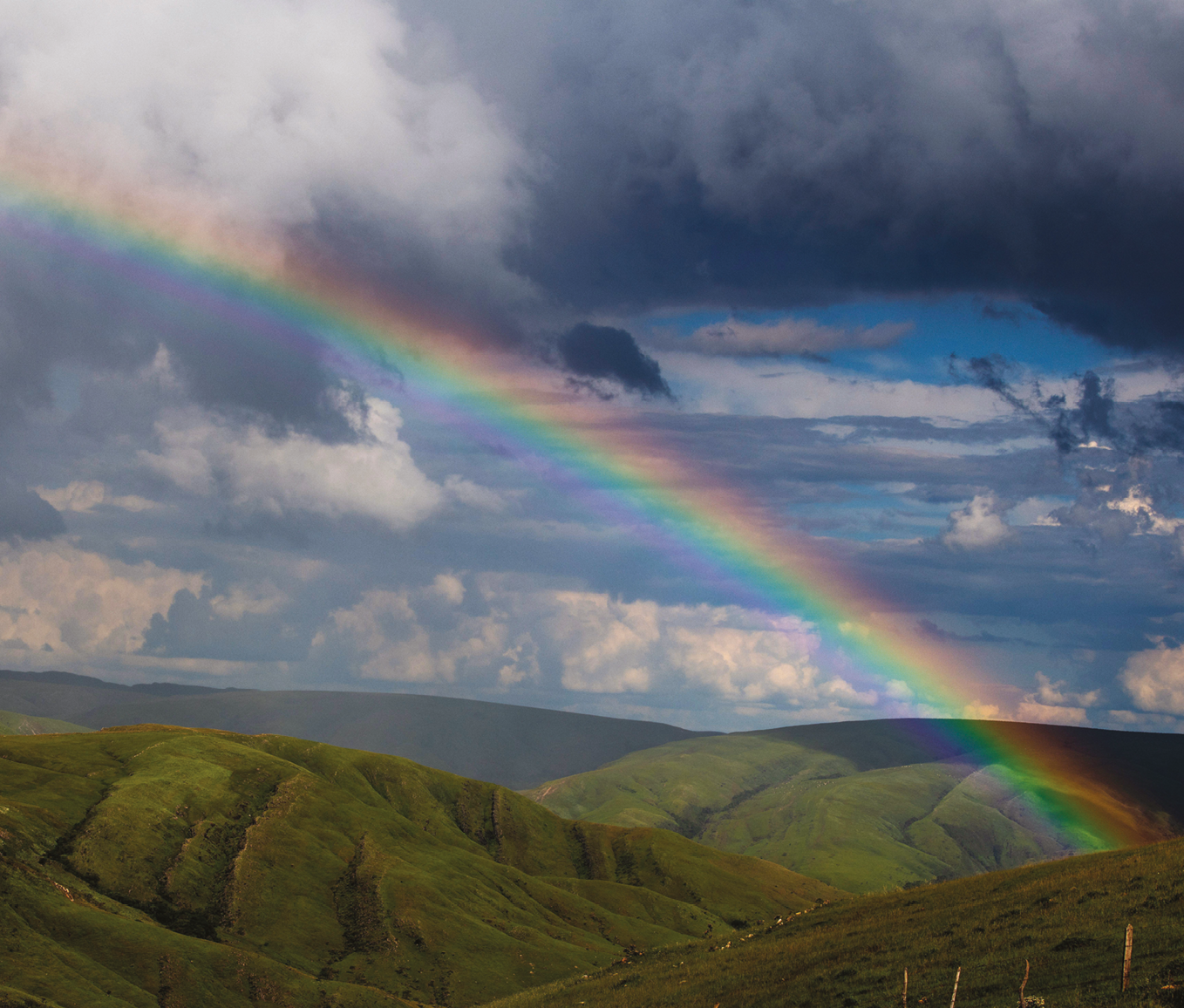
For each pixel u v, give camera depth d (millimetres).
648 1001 63844
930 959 53344
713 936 89000
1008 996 43656
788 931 77625
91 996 110875
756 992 57938
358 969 163125
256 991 131250
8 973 109812
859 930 67625
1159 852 63562
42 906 128000
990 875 76062
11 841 153125
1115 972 42156
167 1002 118938
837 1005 50156
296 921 174000
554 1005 73000
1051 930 51844
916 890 79438
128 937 129000
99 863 164000
